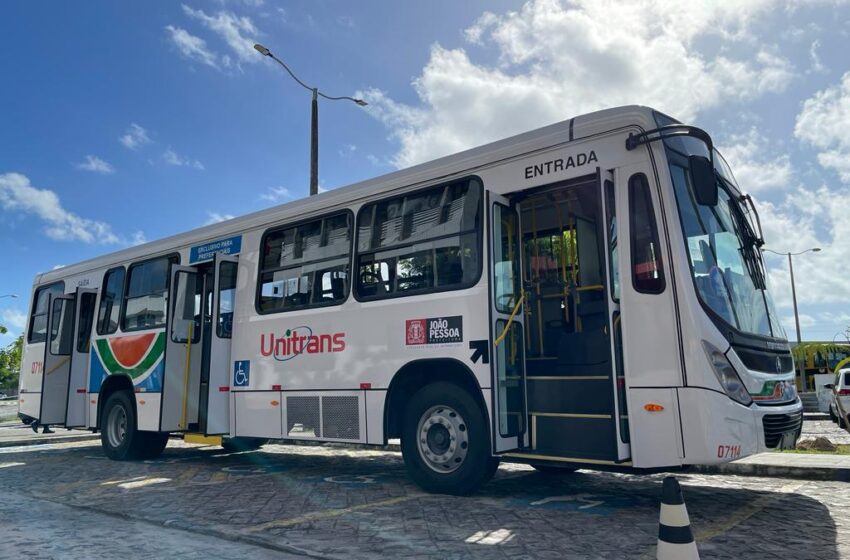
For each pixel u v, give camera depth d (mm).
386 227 7809
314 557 4984
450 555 4906
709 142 5887
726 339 5672
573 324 7000
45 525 6195
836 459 8594
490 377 6504
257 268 9250
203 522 6133
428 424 7125
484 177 7035
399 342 7344
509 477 8375
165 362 9797
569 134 6496
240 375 9102
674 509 3621
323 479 8594
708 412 5414
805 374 28641
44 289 13539
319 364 8125
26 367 13375
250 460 10875
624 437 5738
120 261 11656
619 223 6016
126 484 8531
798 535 5305
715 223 6336
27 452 13016
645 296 5789
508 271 6867
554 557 4809
